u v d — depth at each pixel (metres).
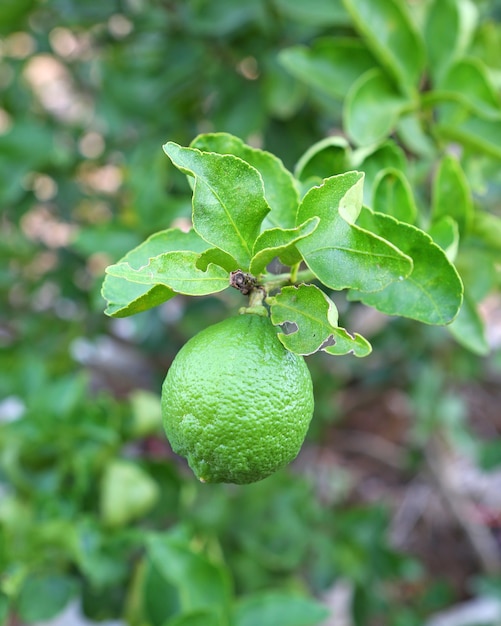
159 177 0.57
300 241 0.30
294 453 0.30
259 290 0.31
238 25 0.62
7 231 0.73
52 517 0.53
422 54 0.46
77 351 0.83
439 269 0.32
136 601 0.54
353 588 0.75
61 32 0.78
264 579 0.68
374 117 0.45
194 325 0.72
